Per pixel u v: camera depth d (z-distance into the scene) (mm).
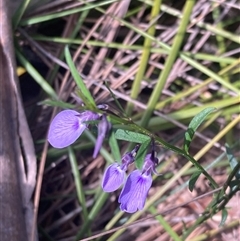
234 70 128
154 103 123
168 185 115
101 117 62
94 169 125
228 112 124
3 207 100
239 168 87
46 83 124
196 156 116
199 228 118
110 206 121
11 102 112
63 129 62
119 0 127
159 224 117
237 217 117
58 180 124
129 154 67
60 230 120
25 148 110
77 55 129
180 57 128
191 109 122
